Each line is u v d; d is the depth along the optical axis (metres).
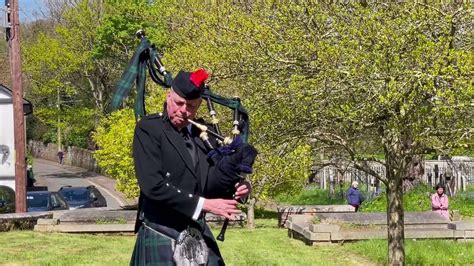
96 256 14.11
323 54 10.17
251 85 11.31
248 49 11.16
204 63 11.87
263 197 21.45
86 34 49.59
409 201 23.19
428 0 10.27
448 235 17.11
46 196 24.89
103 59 48.06
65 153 66.69
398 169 11.72
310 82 10.28
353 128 10.82
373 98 9.91
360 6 10.48
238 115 4.90
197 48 12.99
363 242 16.11
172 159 4.41
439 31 10.30
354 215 17.86
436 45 9.52
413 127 10.05
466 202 26.56
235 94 12.05
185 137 4.55
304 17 10.96
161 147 4.44
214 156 4.49
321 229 16.33
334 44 10.63
